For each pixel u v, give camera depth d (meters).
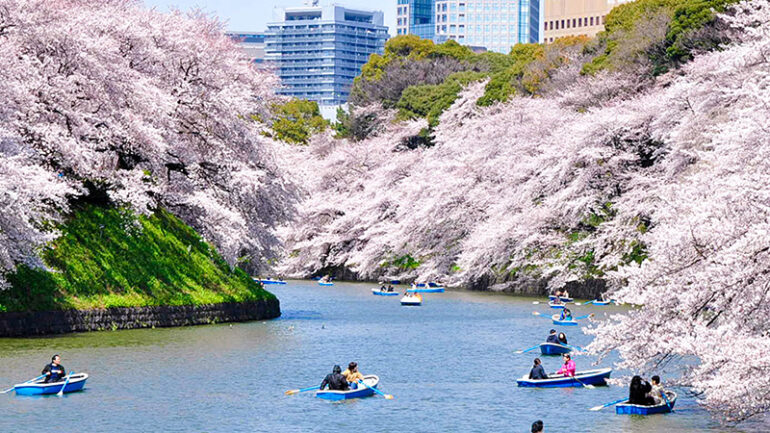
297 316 57.88
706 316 21.95
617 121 64.62
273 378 33.62
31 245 37.75
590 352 22.92
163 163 51.59
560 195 65.75
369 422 26.94
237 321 52.59
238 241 53.16
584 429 25.78
